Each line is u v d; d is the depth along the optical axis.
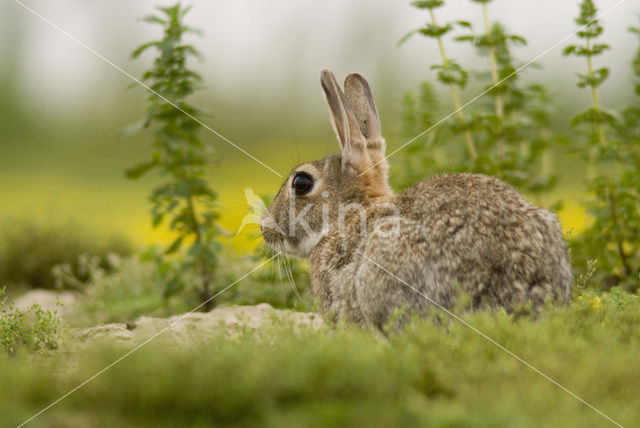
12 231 17.22
